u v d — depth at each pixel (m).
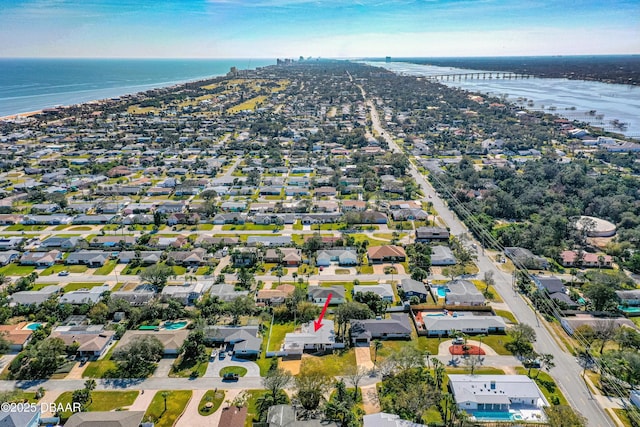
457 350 115.06
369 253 168.00
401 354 106.75
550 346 118.00
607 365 108.06
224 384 103.19
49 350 107.75
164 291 139.88
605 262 161.88
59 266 162.50
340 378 105.50
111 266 162.38
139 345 108.31
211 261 163.38
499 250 176.00
